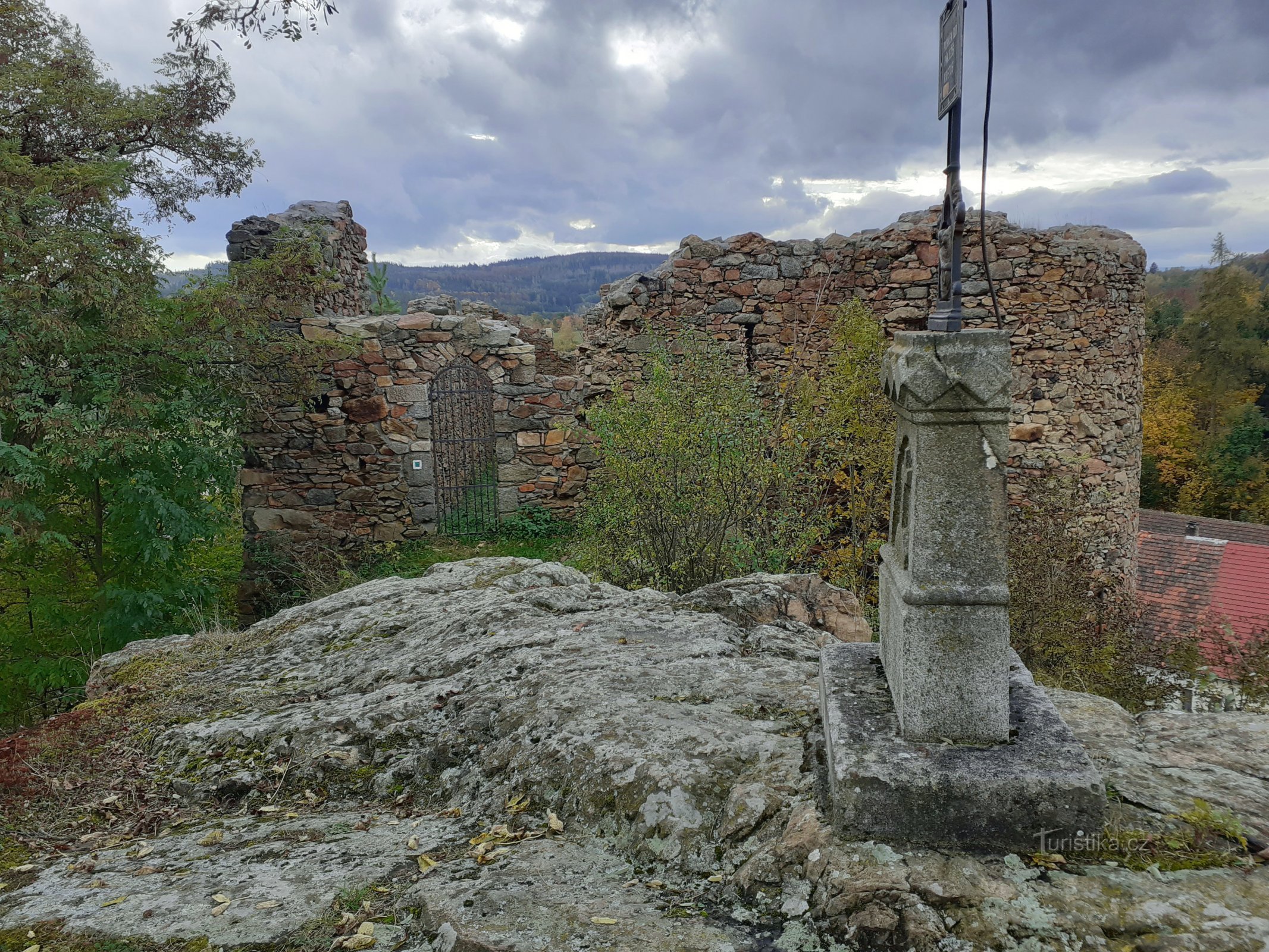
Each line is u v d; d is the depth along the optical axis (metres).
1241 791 2.04
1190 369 32.22
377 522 11.52
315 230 10.76
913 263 10.60
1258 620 15.10
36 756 3.25
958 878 1.76
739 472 7.65
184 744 3.22
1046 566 9.44
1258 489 29.73
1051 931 1.61
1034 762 1.89
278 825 2.61
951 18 2.13
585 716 2.78
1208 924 1.58
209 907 2.02
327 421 11.32
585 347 12.41
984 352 1.88
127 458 8.50
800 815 2.04
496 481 11.86
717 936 1.75
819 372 10.47
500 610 4.28
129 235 8.14
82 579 9.44
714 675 3.16
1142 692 8.93
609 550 8.05
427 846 2.34
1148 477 31.44
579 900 1.92
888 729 2.06
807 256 11.02
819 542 9.12
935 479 1.94
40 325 7.29
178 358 9.01
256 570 11.16
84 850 2.54
